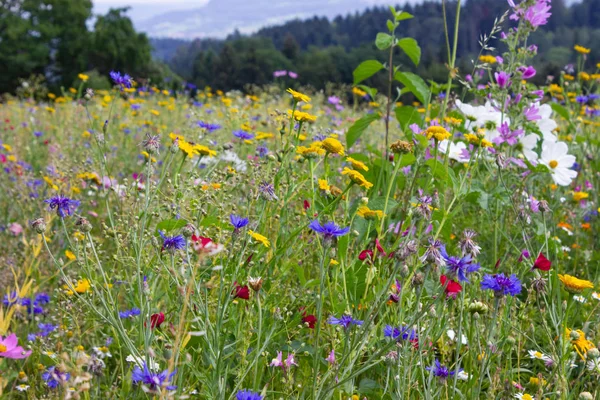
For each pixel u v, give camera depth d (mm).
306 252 2945
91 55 40625
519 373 2398
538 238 2906
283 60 42969
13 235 3908
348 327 1850
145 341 1793
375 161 3525
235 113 5734
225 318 2316
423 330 2113
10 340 1652
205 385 1974
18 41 39531
